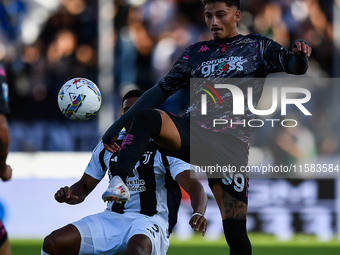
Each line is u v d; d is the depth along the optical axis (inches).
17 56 1268.5
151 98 530.6
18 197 994.7
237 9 529.7
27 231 988.6
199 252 868.6
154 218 584.4
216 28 522.0
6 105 439.5
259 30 1328.7
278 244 945.5
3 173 455.2
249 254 569.3
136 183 594.9
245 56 517.3
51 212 989.8
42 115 1147.9
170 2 1373.0
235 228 551.8
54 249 555.5
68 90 568.7
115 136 518.0
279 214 995.9
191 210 985.5
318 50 1337.4
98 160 636.7
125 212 596.1
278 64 495.8
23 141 1112.2
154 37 1321.4
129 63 1250.0
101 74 1221.7
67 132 1114.1
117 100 1190.3
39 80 1224.8
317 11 1368.1
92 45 1272.1
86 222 580.1
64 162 1055.6
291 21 1347.2
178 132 479.5
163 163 591.5
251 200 996.6
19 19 1311.5
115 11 1314.0
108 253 575.5
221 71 518.6
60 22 1299.2
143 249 532.4
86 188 634.2
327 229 993.5
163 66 1280.8
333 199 997.8
